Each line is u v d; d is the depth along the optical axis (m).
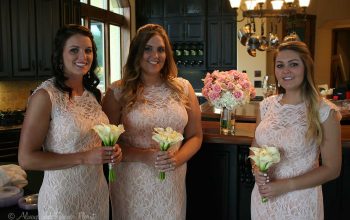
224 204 2.89
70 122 1.80
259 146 2.09
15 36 4.73
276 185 1.86
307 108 1.89
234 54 7.50
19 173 2.21
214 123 3.34
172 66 2.34
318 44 8.27
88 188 1.92
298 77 1.90
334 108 1.87
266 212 1.97
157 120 2.21
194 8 7.65
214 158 2.89
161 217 2.26
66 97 1.84
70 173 1.85
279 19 6.19
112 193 2.33
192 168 2.94
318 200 1.93
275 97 2.09
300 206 1.89
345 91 5.84
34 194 2.13
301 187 1.86
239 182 2.87
